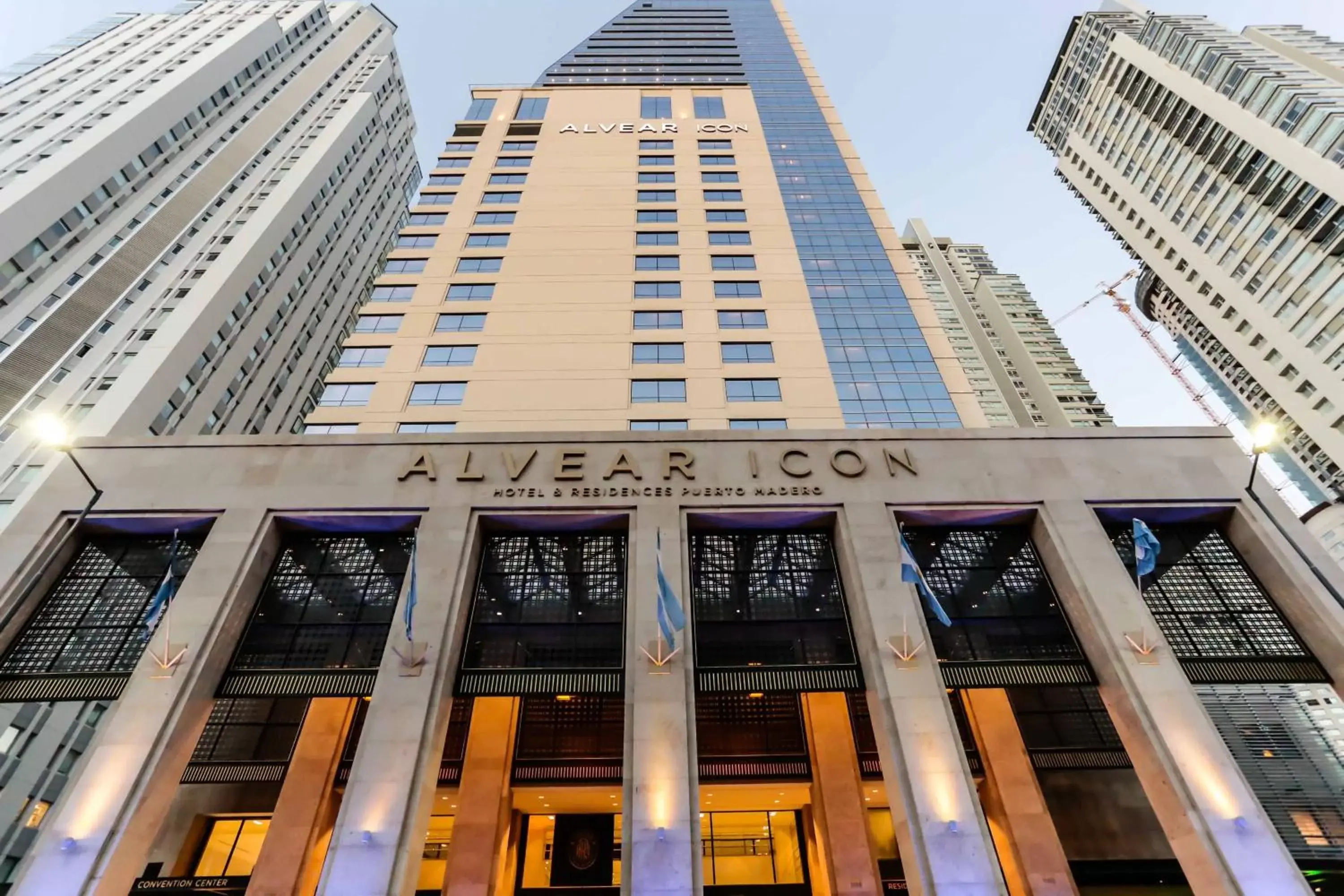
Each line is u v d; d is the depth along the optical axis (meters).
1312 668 18.09
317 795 21.09
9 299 46.38
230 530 19.66
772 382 31.02
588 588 19.98
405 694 16.84
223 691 17.64
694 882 14.43
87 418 39.94
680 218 41.25
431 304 34.19
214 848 23.00
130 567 19.86
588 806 22.47
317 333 69.50
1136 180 89.62
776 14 82.94
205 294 50.53
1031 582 20.28
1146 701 16.92
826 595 19.91
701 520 20.72
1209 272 78.31
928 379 32.34
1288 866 14.59
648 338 32.59
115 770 15.36
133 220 57.50
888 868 21.77
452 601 18.58
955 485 21.14
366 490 20.66
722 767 21.36
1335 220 62.75
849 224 42.69
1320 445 67.94
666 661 17.52
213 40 77.56
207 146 68.81
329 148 73.31
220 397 51.06
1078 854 22.19
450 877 19.05
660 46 73.12
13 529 19.23
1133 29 92.38
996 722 22.59
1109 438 22.36
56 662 17.73
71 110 62.97
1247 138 70.69
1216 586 19.95
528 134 50.72
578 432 22.88
